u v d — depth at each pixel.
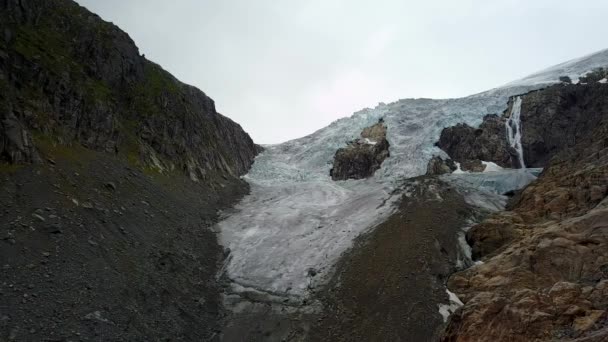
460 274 22.47
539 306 14.77
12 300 15.29
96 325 16.73
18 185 20.55
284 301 23.92
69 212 21.42
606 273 16.50
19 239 17.83
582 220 19.77
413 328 19.50
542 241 20.25
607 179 22.36
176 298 21.98
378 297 22.08
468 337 15.88
